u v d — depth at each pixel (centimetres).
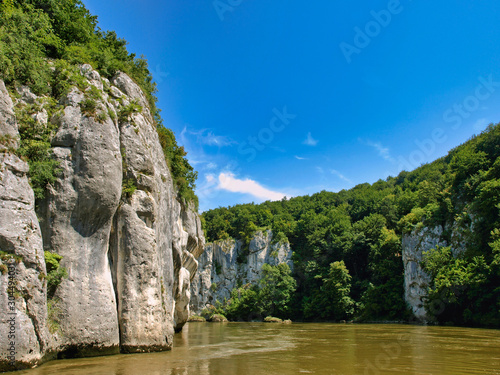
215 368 1486
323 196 11744
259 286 8706
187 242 4125
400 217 7581
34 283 1353
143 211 1978
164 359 1664
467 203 5412
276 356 1911
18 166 1430
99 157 1753
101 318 1645
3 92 1473
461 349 2150
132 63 2855
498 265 4056
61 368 1332
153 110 3045
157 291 1927
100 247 1762
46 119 1758
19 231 1348
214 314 8156
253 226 10088
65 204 1662
